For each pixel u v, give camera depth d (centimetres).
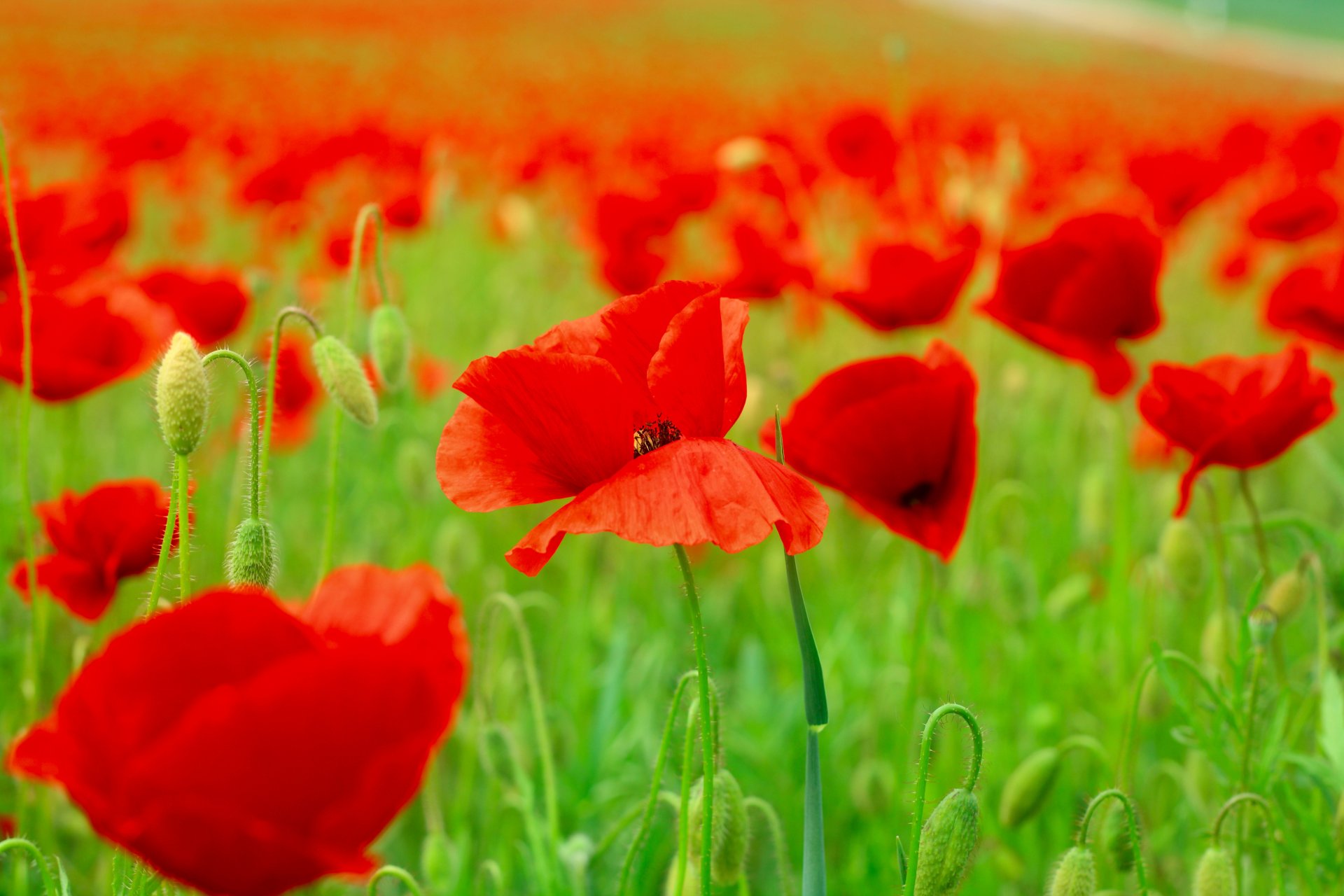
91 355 93
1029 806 86
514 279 234
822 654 109
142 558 86
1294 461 170
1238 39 1830
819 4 1652
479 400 73
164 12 1066
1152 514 138
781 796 100
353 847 67
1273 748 84
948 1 1966
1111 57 1384
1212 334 207
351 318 85
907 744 87
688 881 78
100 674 67
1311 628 108
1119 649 97
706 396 73
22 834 85
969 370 79
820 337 178
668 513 71
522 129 315
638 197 145
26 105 307
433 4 1312
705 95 464
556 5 1427
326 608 70
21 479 82
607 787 99
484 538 142
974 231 131
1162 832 95
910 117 169
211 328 106
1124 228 90
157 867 67
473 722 95
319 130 273
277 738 66
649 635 124
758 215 205
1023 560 125
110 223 104
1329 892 84
